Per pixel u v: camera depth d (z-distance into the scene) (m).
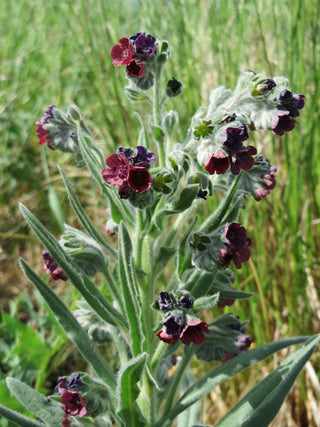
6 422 0.16
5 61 0.34
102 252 0.14
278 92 0.12
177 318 0.11
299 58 0.21
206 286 0.13
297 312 0.21
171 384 0.14
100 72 0.26
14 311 0.20
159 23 0.26
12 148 0.32
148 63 0.13
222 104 0.14
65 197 0.30
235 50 0.23
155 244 0.14
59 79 0.32
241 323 0.15
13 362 0.19
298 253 0.21
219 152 0.12
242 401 0.13
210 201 0.22
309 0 0.22
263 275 0.22
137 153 0.11
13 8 0.41
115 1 0.32
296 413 0.20
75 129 0.15
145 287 0.13
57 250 0.13
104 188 0.13
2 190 0.30
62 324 0.13
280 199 0.23
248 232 0.23
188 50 0.24
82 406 0.12
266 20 0.26
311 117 0.21
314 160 0.22
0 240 0.29
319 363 0.20
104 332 0.15
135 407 0.12
